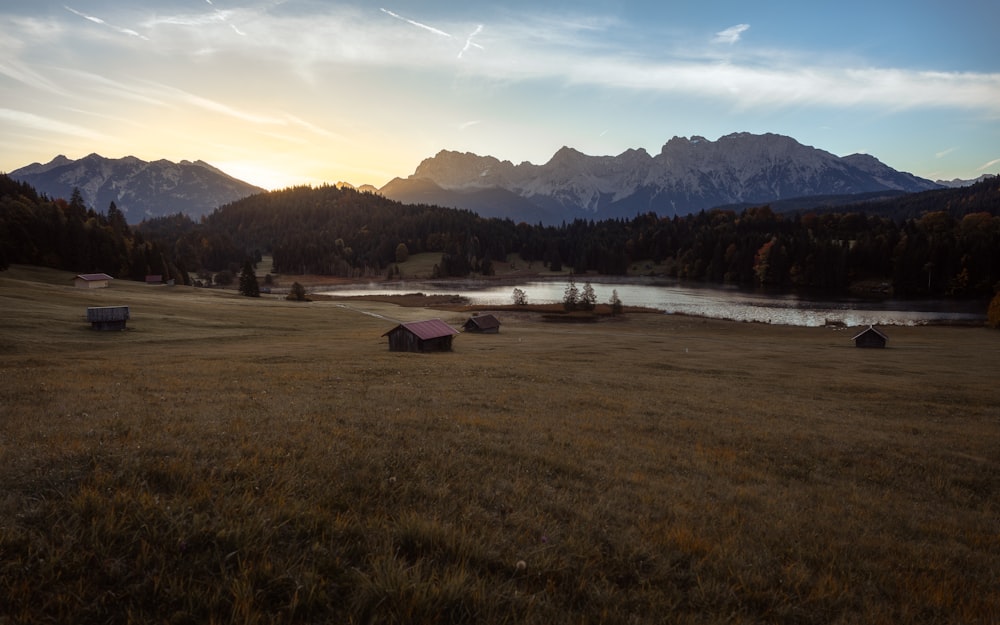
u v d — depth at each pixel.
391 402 20.41
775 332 95.12
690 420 22.00
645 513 9.19
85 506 6.26
